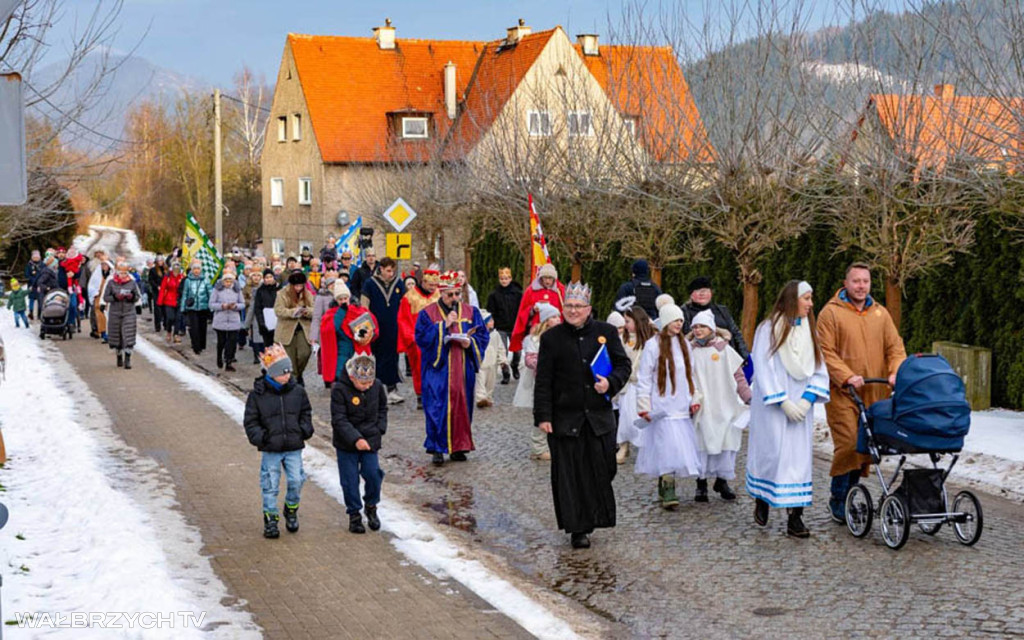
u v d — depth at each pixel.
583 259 24.70
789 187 17.23
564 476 8.96
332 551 8.81
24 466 12.18
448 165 35.81
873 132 15.14
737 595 7.68
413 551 8.77
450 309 12.48
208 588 7.76
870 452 9.09
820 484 11.27
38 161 13.21
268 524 9.23
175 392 18.31
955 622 7.03
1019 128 12.88
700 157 18.92
